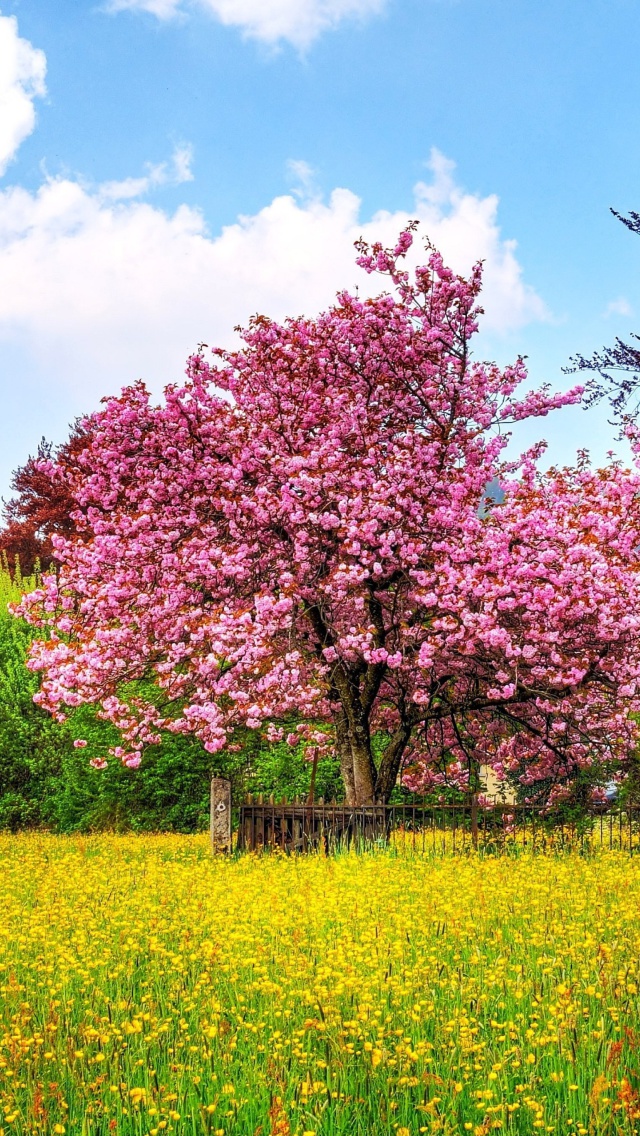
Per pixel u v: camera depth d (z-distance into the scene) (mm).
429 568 17391
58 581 17844
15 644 29109
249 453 17469
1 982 6875
